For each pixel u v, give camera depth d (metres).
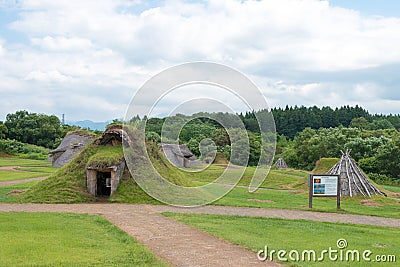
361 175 31.89
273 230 16.47
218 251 12.41
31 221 16.47
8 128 108.75
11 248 11.73
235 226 16.91
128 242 13.20
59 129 112.50
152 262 10.90
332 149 66.69
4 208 20.52
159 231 15.34
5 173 43.66
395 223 20.31
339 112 123.56
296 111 114.31
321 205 25.67
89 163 24.41
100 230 15.21
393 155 52.78
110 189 24.88
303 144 72.62
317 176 24.06
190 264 10.95
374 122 110.50
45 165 59.66
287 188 37.03
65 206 21.73
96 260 10.86
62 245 12.40
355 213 22.97
